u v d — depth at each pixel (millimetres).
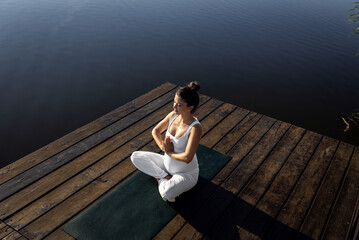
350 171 4043
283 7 13664
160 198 3447
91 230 3061
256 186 3725
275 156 4223
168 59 9000
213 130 4680
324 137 4656
